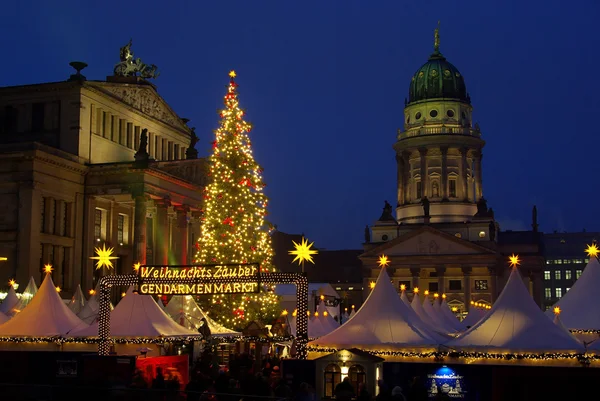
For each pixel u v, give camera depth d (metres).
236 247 66.00
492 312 44.09
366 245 183.25
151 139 112.81
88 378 36.03
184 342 55.44
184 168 103.75
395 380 37.97
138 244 94.25
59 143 98.19
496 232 183.88
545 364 41.19
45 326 50.62
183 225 103.12
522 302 43.84
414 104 193.50
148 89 112.06
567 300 54.25
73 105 98.25
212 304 65.75
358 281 197.50
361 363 33.72
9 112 100.75
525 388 36.16
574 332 52.28
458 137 187.38
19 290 87.25
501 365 36.59
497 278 170.12
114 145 104.00
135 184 95.50
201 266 40.56
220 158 68.19
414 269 171.50
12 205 89.69
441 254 170.25
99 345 42.44
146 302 51.03
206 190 69.06
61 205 94.19
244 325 64.50
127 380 35.62
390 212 188.25
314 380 38.44
